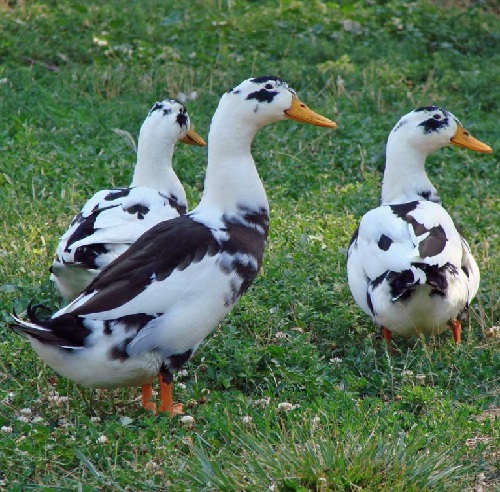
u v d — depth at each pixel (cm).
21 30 2086
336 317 1139
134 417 948
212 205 981
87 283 1098
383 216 1097
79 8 2220
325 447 826
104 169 1564
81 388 971
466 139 1213
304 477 809
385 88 1958
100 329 883
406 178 1216
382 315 1070
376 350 1131
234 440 884
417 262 1027
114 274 907
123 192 1164
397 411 948
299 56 2120
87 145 1686
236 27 2214
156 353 919
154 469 841
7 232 1348
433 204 1126
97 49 2086
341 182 1628
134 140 1698
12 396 964
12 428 919
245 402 966
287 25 2238
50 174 1550
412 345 1138
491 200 1536
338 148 1709
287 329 1138
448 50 2191
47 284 1181
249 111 999
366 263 1085
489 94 1975
